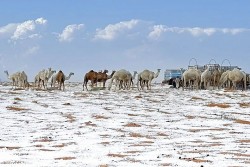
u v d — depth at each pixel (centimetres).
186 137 1485
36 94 3478
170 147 1262
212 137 1485
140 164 999
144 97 3300
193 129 1703
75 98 3161
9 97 3083
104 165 988
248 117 2123
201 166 970
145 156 1107
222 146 1279
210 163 1006
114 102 2886
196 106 2662
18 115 2111
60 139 1424
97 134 1546
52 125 1791
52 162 1024
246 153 1151
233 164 993
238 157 1088
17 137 1462
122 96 3381
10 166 972
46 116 2092
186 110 2445
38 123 1847
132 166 977
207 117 2120
